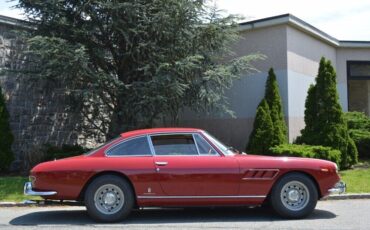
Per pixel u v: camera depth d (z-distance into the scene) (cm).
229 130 1683
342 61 2020
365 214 840
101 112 1499
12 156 1396
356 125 1716
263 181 786
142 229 722
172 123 1720
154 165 780
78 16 1375
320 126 1467
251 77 1633
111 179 777
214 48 1450
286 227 725
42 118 1575
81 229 727
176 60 1361
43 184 779
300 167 794
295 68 1619
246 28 1623
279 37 1577
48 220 814
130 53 1356
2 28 1450
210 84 1384
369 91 2078
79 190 777
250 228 720
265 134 1431
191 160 786
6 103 1464
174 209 908
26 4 1348
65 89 1431
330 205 945
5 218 841
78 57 1198
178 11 1312
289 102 1557
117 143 805
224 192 780
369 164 1526
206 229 716
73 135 1675
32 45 1252
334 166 813
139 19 1337
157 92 1282
